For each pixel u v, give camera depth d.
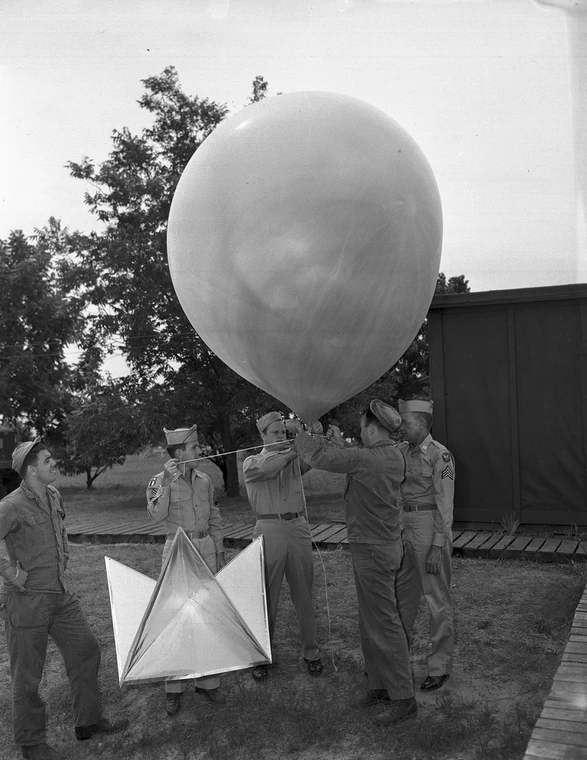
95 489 17.75
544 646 4.28
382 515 3.50
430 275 2.64
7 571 3.24
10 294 15.91
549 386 7.00
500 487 7.16
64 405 17.11
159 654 2.99
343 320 2.52
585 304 6.85
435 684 3.79
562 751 2.22
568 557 6.04
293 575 4.11
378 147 2.47
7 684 4.34
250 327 2.59
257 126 2.51
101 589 6.07
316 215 2.39
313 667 4.09
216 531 4.11
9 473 13.02
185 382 12.54
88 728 3.56
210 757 3.28
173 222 2.70
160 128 12.70
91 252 12.76
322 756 3.20
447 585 3.86
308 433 3.53
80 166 12.53
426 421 3.96
